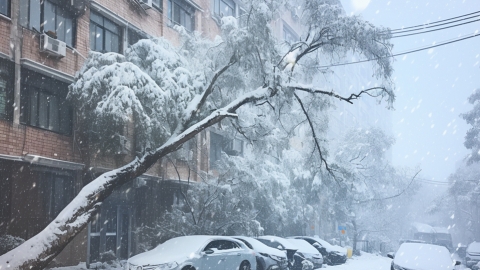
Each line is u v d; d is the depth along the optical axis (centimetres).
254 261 1563
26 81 1582
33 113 1603
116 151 1798
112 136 1731
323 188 3100
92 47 1900
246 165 2278
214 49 1702
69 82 1725
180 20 2533
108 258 1877
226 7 3017
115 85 1481
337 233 4425
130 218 2103
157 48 1675
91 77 1547
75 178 1755
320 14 1738
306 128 2003
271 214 2706
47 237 1200
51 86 1678
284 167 2803
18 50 1548
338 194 3512
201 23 2711
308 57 1941
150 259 1298
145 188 2181
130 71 1505
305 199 3009
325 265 2347
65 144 1712
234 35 1566
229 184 2164
